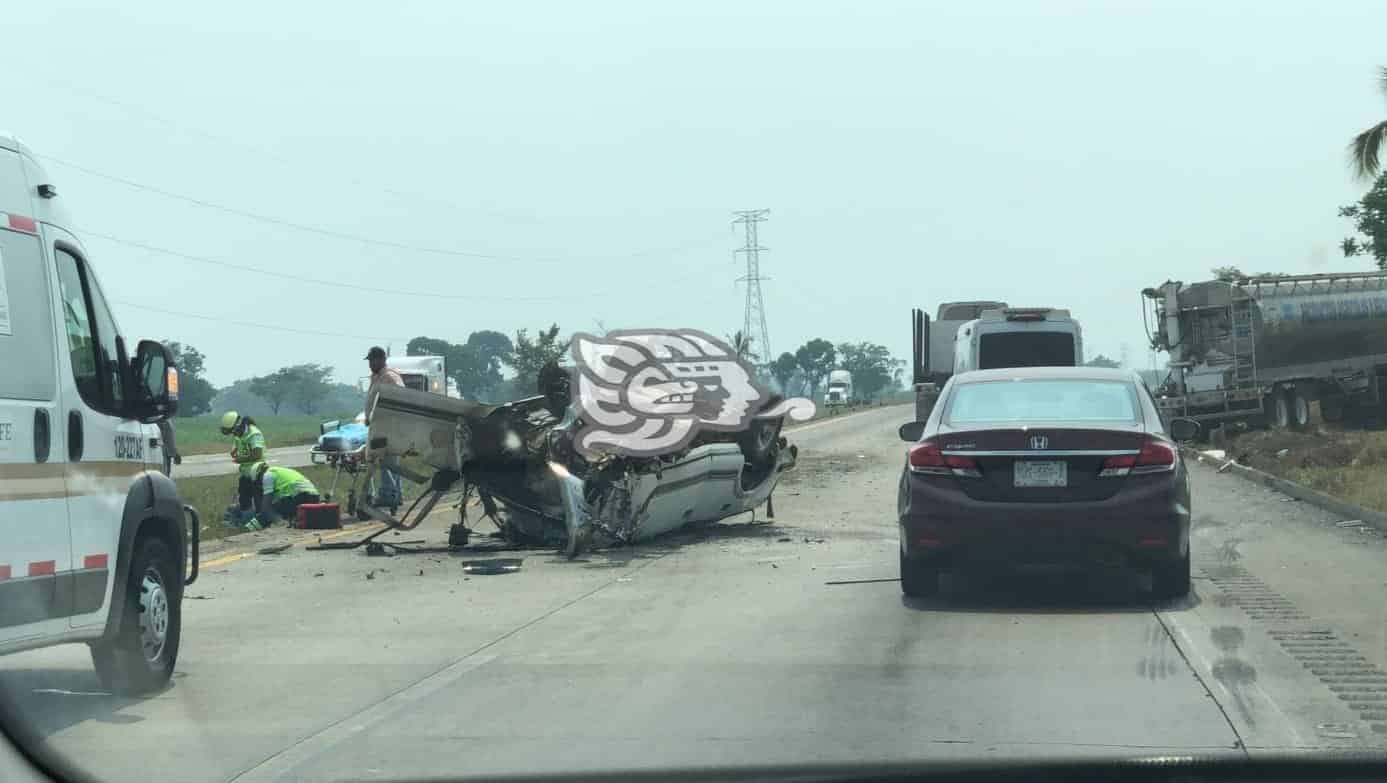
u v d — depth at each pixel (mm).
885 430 52969
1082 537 10664
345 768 6633
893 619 10641
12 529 7008
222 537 18188
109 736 7305
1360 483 21047
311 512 19250
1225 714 7426
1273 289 36438
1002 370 12461
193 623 11039
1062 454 10734
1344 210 51750
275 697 8227
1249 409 35594
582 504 15164
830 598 11773
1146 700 7781
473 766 6621
